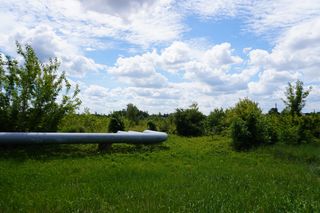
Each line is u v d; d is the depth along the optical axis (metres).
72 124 25.45
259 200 9.51
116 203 9.41
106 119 28.91
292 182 12.26
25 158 17.44
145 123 36.78
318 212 8.34
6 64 20.44
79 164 16.16
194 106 32.66
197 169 15.23
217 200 9.30
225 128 30.47
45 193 10.38
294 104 26.81
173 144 24.14
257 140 22.59
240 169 15.23
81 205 9.11
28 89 20.64
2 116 20.17
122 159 18.08
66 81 21.80
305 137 24.69
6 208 8.87
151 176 13.27
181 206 8.92
